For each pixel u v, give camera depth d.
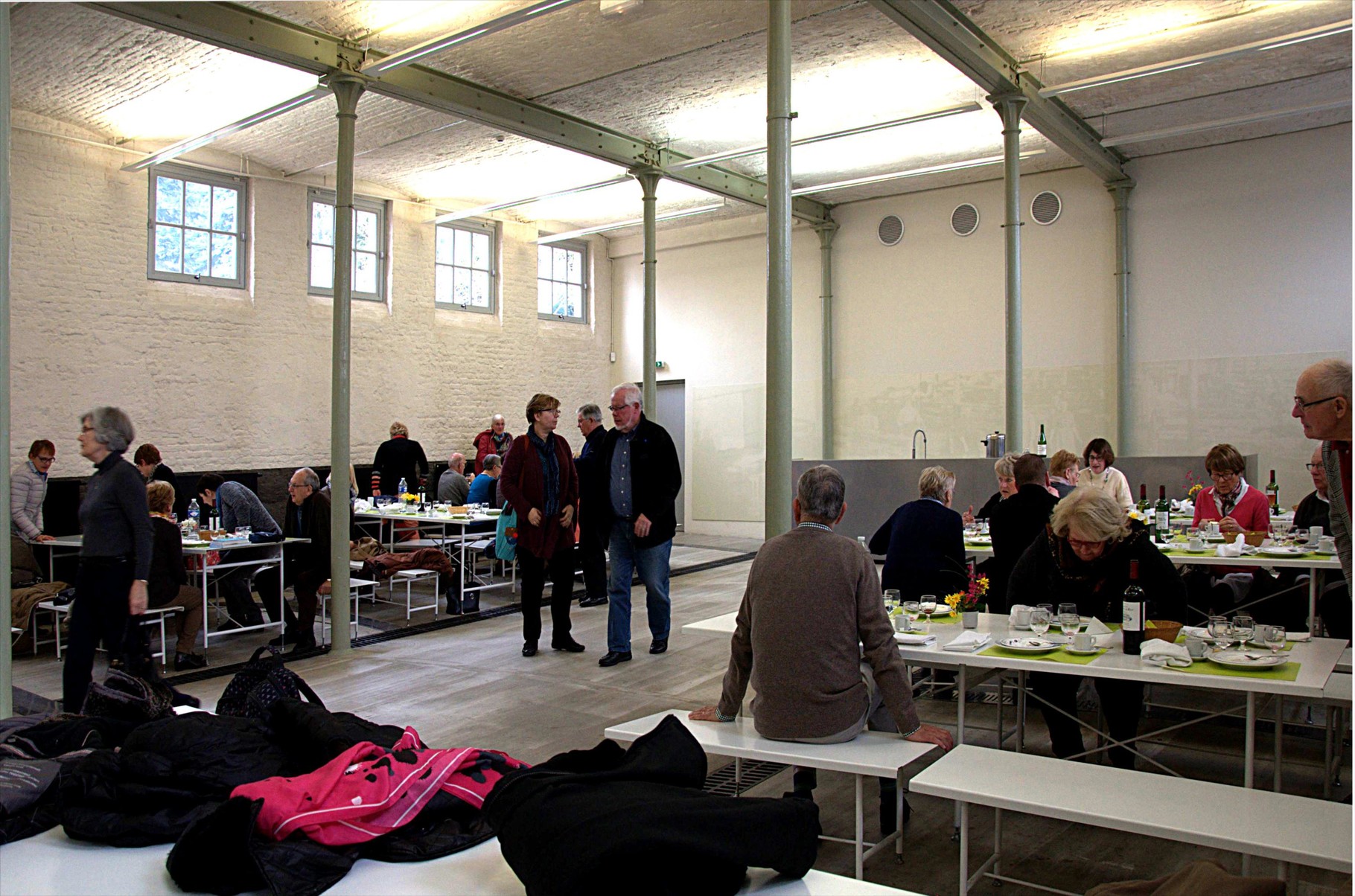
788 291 4.98
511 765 2.26
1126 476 8.38
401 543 8.77
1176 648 3.17
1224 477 6.27
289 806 1.91
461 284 12.77
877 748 2.95
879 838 3.48
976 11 6.82
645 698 5.32
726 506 13.85
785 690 3.05
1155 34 7.23
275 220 10.68
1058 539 3.92
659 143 9.88
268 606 7.38
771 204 4.98
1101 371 10.70
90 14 6.69
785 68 4.96
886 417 12.30
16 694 4.46
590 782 1.93
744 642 3.28
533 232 13.53
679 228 14.17
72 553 8.09
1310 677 2.90
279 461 10.67
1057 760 2.75
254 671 2.66
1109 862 3.27
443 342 12.36
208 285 10.18
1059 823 3.62
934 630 3.84
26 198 8.77
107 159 9.34
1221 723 4.86
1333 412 2.06
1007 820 3.66
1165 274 10.32
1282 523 7.19
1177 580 3.75
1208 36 7.27
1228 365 9.96
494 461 9.53
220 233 10.31
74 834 2.04
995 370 11.49
